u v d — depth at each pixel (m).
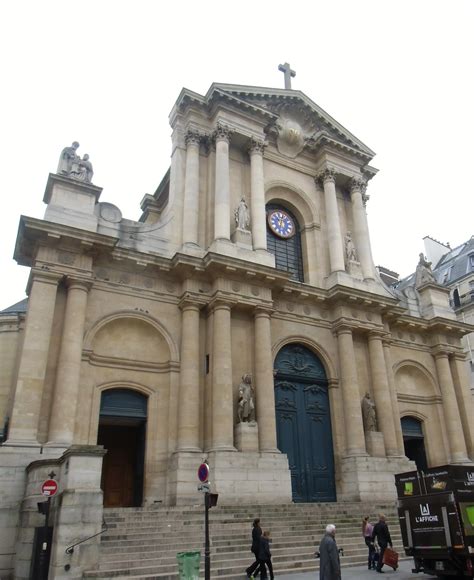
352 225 29.97
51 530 12.91
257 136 27.06
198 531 15.38
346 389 24.67
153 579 12.00
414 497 13.20
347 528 17.64
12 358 30.36
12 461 16.45
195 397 20.62
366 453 23.53
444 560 12.30
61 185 21.36
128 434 23.89
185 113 26.73
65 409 17.91
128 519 15.61
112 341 20.92
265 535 12.80
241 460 19.77
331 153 30.05
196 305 22.20
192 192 24.55
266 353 22.50
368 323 26.50
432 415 28.89
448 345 30.17
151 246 23.19
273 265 24.36
